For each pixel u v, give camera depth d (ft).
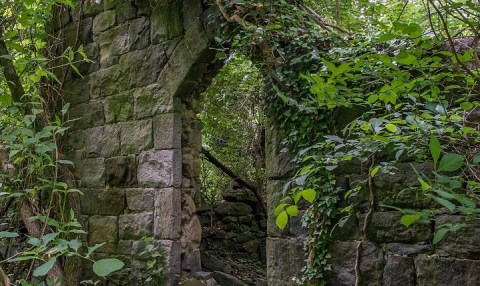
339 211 10.09
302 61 10.69
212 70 14.02
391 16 14.48
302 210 10.73
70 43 16.38
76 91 16.05
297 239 10.73
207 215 22.74
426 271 8.91
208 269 17.15
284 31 11.30
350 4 15.67
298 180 7.00
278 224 5.65
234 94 19.31
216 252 21.39
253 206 22.89
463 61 5.49
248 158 23.20
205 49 12.89
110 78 15.19
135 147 14.25
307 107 10.16
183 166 13.98
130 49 14.74
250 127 21.59
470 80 6.27
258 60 11.69
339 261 10.03
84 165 15.49
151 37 14.23
